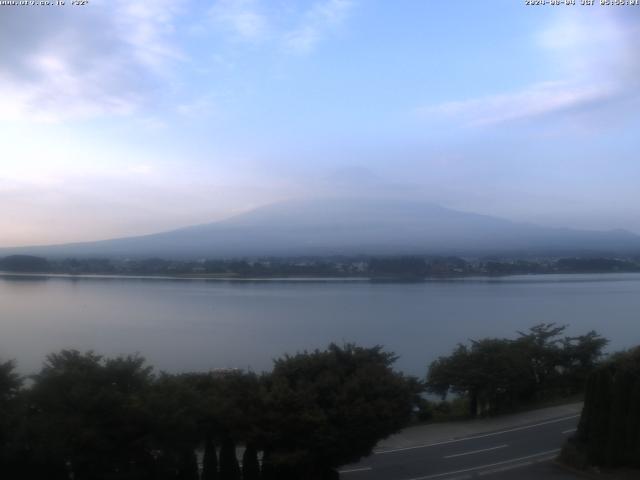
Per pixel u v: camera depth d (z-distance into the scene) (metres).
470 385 26.39
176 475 15.14
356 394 16.08
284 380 16.34
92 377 14.26
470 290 110.00
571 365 30.88
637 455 18.19
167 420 13.73
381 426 15.88
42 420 13.55
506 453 21.00
